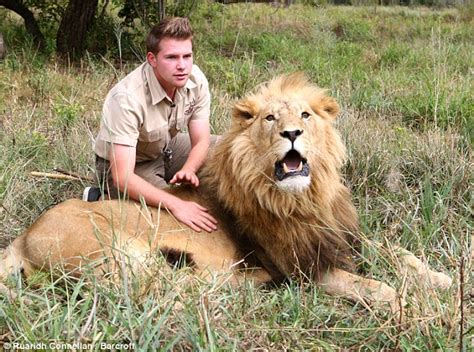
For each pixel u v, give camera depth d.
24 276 4.08
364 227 4.77
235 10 15.04
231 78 8.48
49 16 11.83
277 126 4.05
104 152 4.66
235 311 3.66
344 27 13.66
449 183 5.40
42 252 4.03
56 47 10.84
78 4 10.68
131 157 4.46
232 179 4.27
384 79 8.89
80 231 4.05
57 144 6.30
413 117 7.44
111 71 9.30
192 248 4.21
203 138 4.85
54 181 5.68
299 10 15.50
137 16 11.14
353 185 5.55
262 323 3.63
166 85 4.56
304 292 4.07
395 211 5.07
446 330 3.52
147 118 4.59
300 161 4.09
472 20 14.91
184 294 3.72
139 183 4.36
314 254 4.25
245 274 4.04
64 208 4.21
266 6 16.08
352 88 8.42
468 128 6.70
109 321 3.38
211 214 4.37
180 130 4.89
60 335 3.26
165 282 3.72
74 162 6.00
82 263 3.97
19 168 5.65
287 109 4.10
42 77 8.58
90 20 10.95
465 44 11.87
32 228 4.16
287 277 4.19
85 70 9.86
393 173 5.64
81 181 5.36
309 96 4.34
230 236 4.33
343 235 4.42
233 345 3.31
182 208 4.24
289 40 11.86
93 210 4.23
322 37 11.90
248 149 4.20
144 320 3.28
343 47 11.35
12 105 7.58
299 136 4.04
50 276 3.99
